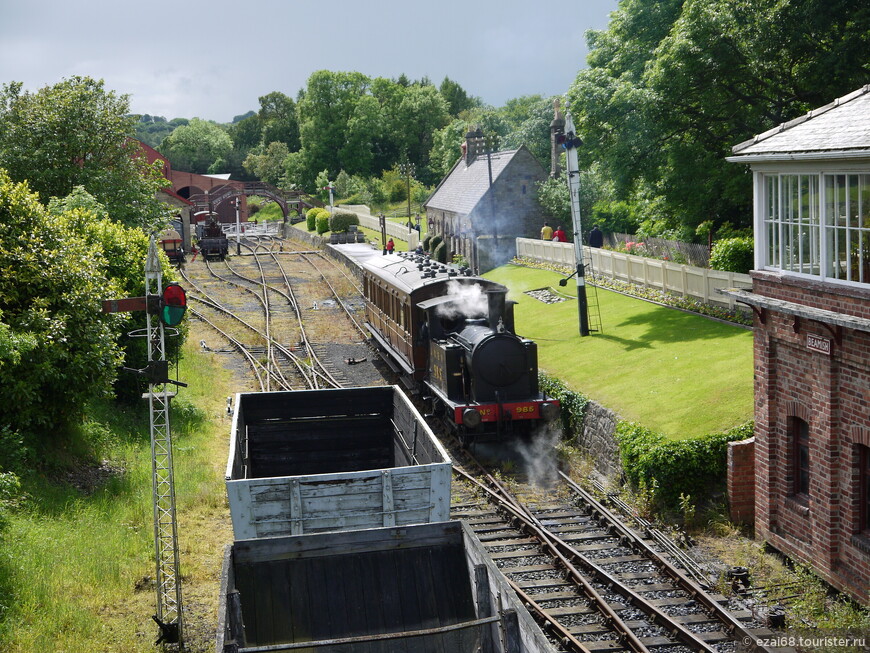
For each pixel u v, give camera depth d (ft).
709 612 33.71
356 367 83.66
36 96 102.42
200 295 124.67
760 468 40.73
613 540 41.91
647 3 84.74
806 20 70.69
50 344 46.01
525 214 140.67
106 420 57.62
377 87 359.66
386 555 27.48
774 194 39.29
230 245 199.41
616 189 88.74
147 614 34.71
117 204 102.22
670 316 73.20
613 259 93.25
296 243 207.10
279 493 30.91
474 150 167.53
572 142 72.64
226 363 86.38
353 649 25.71
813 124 38.17
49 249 49.57
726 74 76.84
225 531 43.98
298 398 44.45
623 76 83.82
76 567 36.60
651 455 44.24
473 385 55.98
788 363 38.65
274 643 26.13
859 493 34.73
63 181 100.89
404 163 323.57
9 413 45.75
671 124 81.71
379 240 190.80
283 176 357.82
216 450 57.77
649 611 33.91
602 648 31.42
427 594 27.45
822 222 35.32
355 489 31.42
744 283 68.39
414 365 65.72
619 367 61.57
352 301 119.03
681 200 86.02
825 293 35.35
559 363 66.54
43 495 42.42
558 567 38.91
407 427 40.09
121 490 46.80
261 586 26.61
